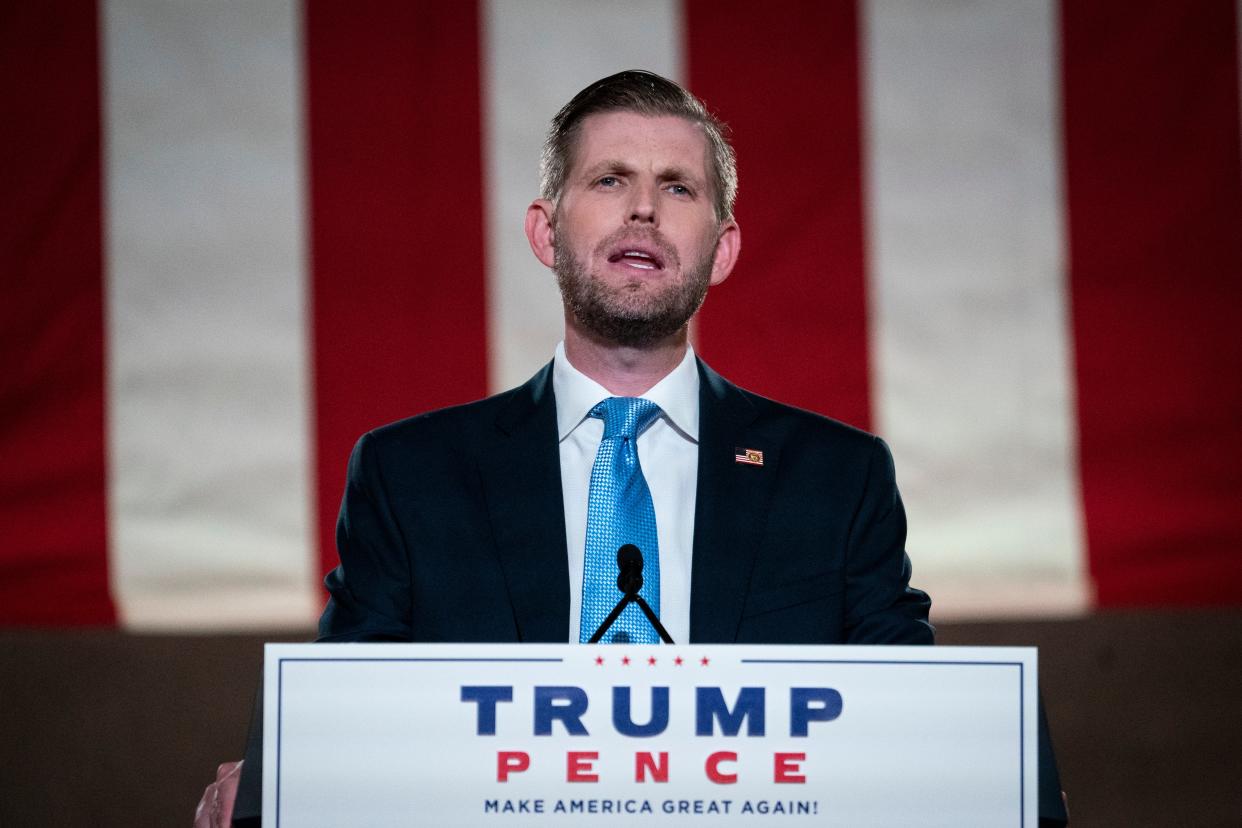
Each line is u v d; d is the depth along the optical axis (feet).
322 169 38.86
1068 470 39.06
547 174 20.25
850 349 38.99
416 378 38.52
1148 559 38.88
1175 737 39.32
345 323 38.58
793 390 38.83
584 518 18.86
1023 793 13.64
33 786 38.32
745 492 18.69
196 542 38.34
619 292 18.44
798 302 39.04
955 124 39.65
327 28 39.22
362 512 18.70
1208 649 39.19
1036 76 39.81
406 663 13.56
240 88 38.93
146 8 38.99
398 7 39.29
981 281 39.32
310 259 38.68
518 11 39.45
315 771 13.43
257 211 38.75
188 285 38.50
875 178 39.42
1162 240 39.40
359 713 13.50
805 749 13.58
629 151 18.76
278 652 13.52
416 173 38.96
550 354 38.65
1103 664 39.17
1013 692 13.74
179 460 38.32
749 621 17.80
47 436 38.11
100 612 38.17
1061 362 39.27
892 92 39.68
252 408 38.47
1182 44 39.75
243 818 14.85
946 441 39.04
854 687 13.67
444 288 38.73
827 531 18.53
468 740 13.48
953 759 13.65
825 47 39.73
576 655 13.57
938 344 39.17
